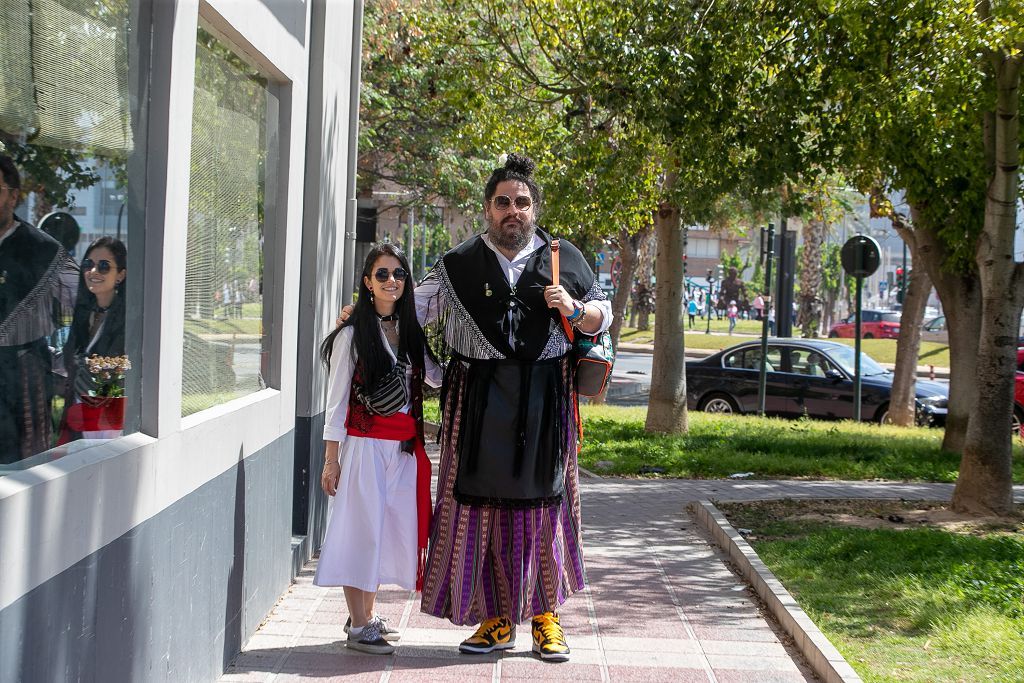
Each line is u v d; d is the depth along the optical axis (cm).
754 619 573
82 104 306
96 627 302
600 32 1001
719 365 1772
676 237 1295
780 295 2189
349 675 458
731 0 949
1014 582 589
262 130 525
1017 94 784
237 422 459
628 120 1008
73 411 304
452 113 1506
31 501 258
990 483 825
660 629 550
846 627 527
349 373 473
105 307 324
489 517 473
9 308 267
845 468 1088
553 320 471
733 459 1117
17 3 269
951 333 1184
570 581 495
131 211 341
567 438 482
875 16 841
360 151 1780
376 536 472
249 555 490
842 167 1082
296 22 565
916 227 1144
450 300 476
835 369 1691
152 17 352
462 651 492
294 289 578
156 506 352
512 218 465
